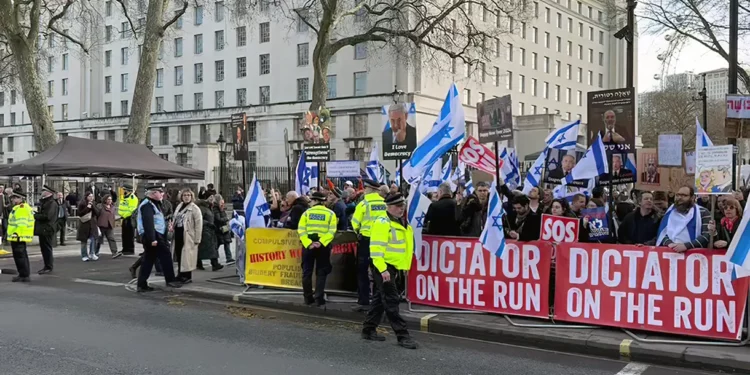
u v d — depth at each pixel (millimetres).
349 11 25844
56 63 65812
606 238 8023
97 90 63094
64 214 17891
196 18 55594
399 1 25422
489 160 10219
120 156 16344
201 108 55250
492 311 7637
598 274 6938
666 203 7555
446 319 7430
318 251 8375
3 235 16844
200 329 7211
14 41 22406
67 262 13797
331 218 8312
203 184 28469
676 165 9656
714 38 18516
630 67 12430
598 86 71312
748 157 23359
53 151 15656
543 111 61469
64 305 8633
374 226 6484
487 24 43344
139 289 9836
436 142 8297
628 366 5895
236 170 31859
